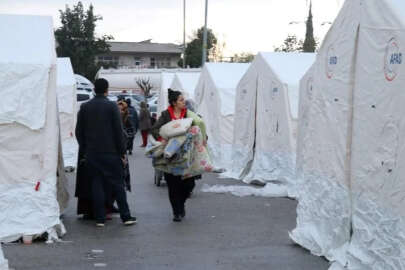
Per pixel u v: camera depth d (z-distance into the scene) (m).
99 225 10.02
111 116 9.89
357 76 7.45
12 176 8.77
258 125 15.80
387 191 6.55
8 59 8.80
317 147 8.55
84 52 66.31
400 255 6.23
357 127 7.40
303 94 12.25
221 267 7.66
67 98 17.83
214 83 19.39
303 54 15.75
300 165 12.62
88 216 10.67
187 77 24.97
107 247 8.63
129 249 8.53
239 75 19.78
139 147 28.95
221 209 11.85
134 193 14.13
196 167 10.26
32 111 8.81
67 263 7.75
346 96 7.70
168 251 8.45
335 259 7.64
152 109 41.94
